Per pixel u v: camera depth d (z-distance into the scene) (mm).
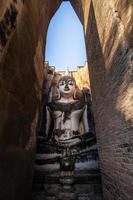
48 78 15320
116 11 5621
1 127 5316
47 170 11367
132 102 4297
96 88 9594
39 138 12422
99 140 9523
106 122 7465
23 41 7535
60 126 13344
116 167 6211
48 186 10359
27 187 8492
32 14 9055
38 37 10883
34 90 10148
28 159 8828
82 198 9695
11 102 6176
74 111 13820
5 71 5547
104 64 7246
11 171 6152
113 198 6910
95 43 9266
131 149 4539
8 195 5805
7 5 5488
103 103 7883
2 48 5207
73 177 10820
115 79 5703
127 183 5055
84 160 11727
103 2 7043
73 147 12250
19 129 7160
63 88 14781
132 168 4551
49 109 13789
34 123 10398
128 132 4707
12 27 6023
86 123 13234
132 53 4242
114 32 5570
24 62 7781
